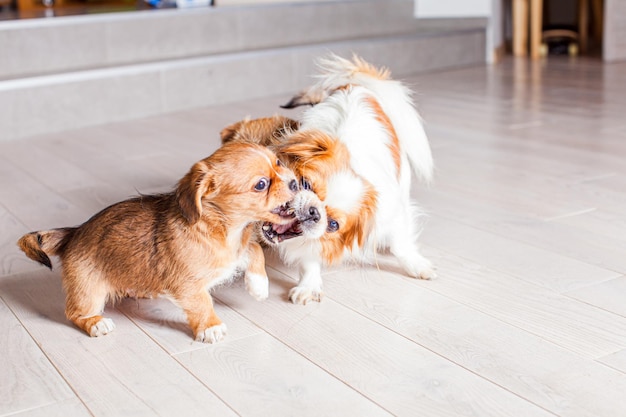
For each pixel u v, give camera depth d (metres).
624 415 1.39
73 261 1.80
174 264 1.70
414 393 1.49
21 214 2.72
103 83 4.30
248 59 4.84
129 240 1.74
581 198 2.71
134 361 1.66
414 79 5.37
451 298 1.94
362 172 1.85
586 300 1.89
